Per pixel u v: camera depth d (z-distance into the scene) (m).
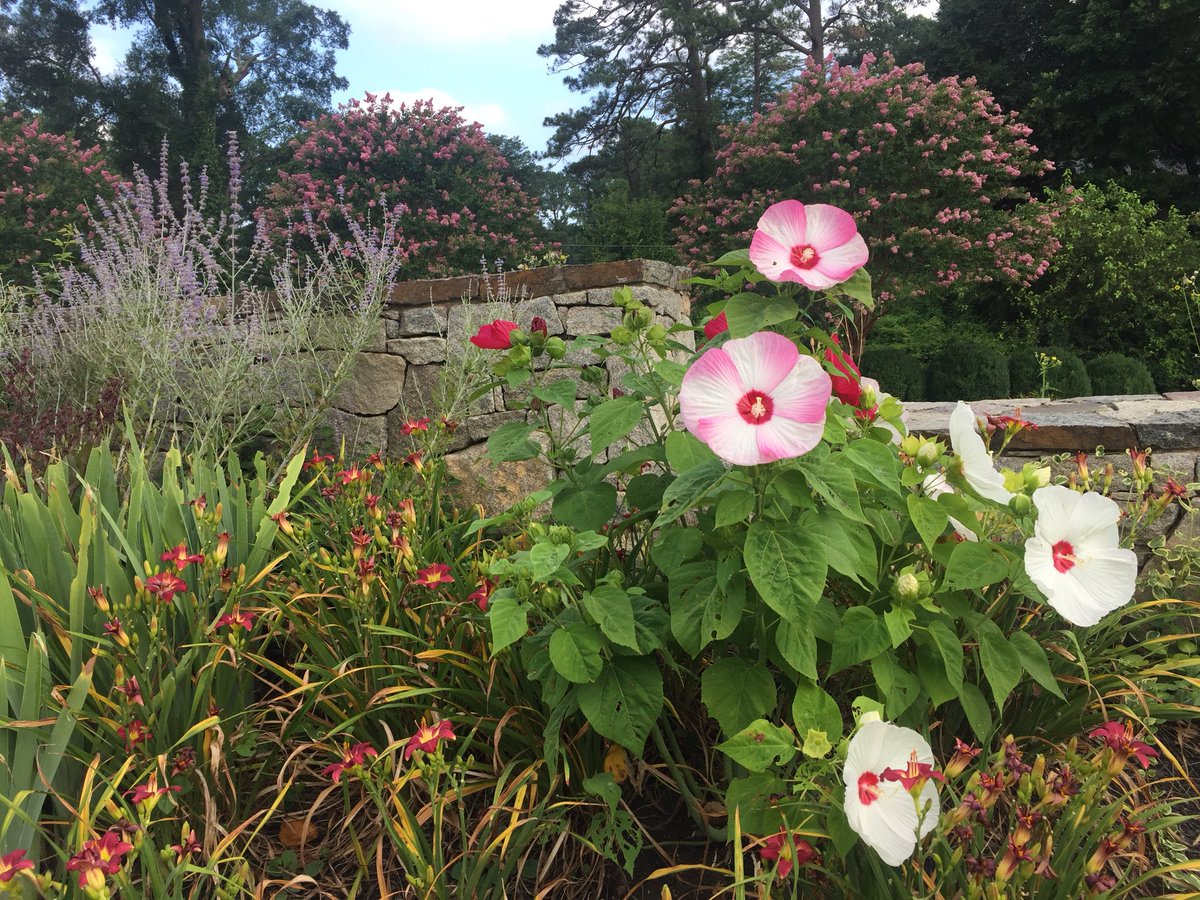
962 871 1.31
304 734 2.06
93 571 1.93
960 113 11.84
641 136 24.53
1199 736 2.10
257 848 1.78
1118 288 11.81
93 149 13.62
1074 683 1.86
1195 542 2.43
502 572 1.51
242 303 4.49
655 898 1.62
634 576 2.13
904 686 1.51
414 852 1.39
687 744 2.00
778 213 1.46
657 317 4.11
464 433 4.09
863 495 1.66
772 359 1.31
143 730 1.55
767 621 1.53
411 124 14.33
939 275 11.86
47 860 1.53
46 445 3.21
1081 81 15.28
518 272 4.15
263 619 2.12
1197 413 2.79
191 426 4.34
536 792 1.69
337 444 4.36
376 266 4.32
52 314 4.26
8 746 1.49
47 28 20.11
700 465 1.50
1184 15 14.28
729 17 20.39
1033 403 4.22
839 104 12.20
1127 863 1.58
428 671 1.99
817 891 1.40
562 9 23.41
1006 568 1.47
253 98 23.58
